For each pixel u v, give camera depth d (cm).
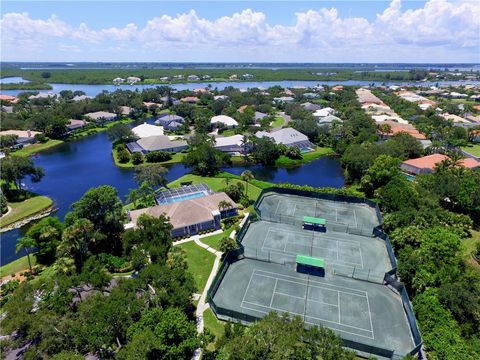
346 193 7819
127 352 2988
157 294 3909
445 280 4362
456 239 4900
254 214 6812
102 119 16825
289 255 5628
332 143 12950
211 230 6500
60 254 4894
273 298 4594
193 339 3453
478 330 3816
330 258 5528
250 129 14600
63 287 3772
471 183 6944
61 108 16512
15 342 3247
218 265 5372
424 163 9594
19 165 8075
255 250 5766
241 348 2950
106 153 12338
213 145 11900
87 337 3203
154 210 6656
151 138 12100
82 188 9019
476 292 4041
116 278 4862
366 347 3612
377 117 15775
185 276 4228
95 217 5647
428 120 14975
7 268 5406
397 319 4212
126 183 9394
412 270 4656
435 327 3806
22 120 15412
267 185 8862
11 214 7331
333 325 4112
